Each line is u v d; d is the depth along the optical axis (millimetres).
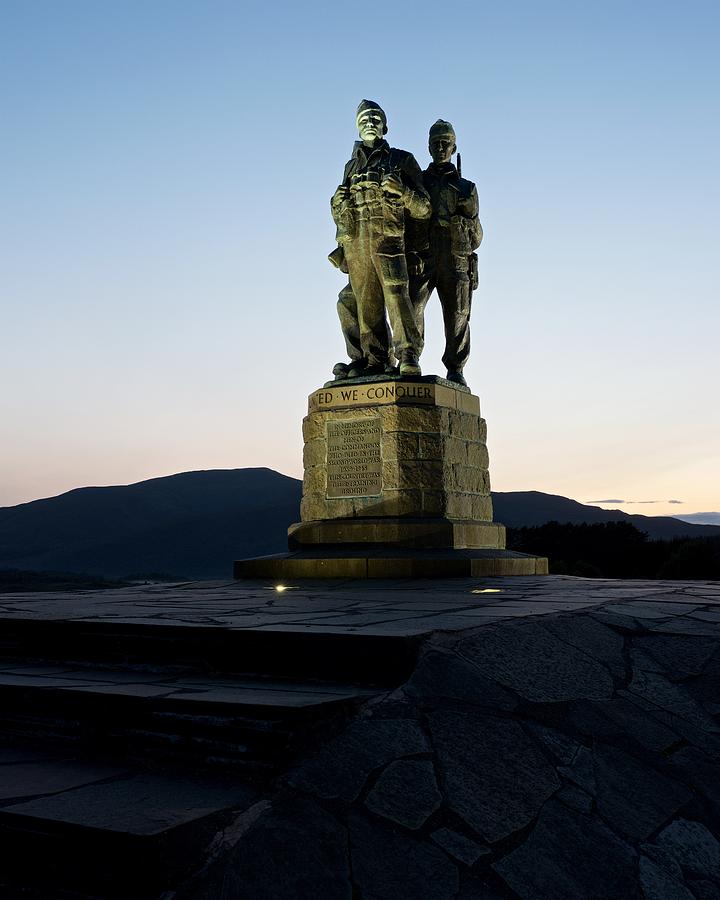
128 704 4426
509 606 6965
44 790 3703
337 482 12445
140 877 3100
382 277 12742
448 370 13938
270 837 3312
